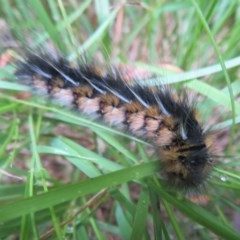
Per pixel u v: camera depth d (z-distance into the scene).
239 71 0.09
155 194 0.06
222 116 0.08
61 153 0.07
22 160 0.08
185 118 0.07
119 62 0.08
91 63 0.07
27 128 0.08
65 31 0.08
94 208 0.07
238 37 0.08
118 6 0.09
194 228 0.08
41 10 0.08
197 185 0.07
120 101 0.07
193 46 0.09
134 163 0.07
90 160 0.07
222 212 0.07
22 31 0.08
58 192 0.05
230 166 0.07
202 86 0.07
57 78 0.07
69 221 0.06
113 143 0.07
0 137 0.07
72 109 0.07
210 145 0.07
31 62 0.07
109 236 0.08
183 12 0.10
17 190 0.07
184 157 0.06
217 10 0.10
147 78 0.07
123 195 0.07
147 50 0.10
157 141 0.07
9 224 0.06
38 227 0.07
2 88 0.08
